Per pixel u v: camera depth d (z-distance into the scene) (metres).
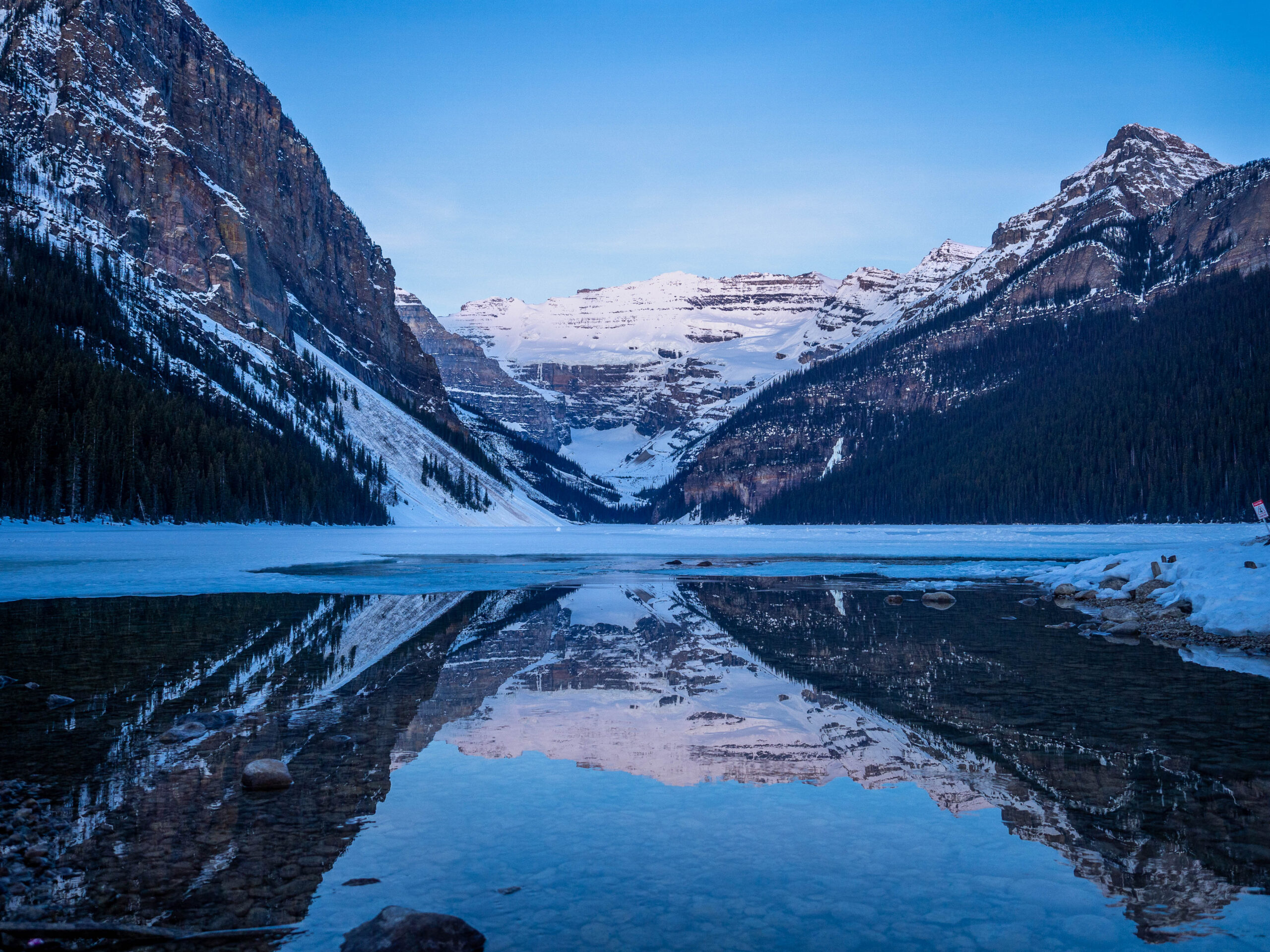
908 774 9.16
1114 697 13.08
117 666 15.59
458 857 6.79
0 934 5.20
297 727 11.16
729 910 5.82
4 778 8.70
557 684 14.41
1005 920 5.66
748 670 15.70
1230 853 6.86
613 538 120.88
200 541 72.38
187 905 5.78
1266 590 19.84
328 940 5.28
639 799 8.30
